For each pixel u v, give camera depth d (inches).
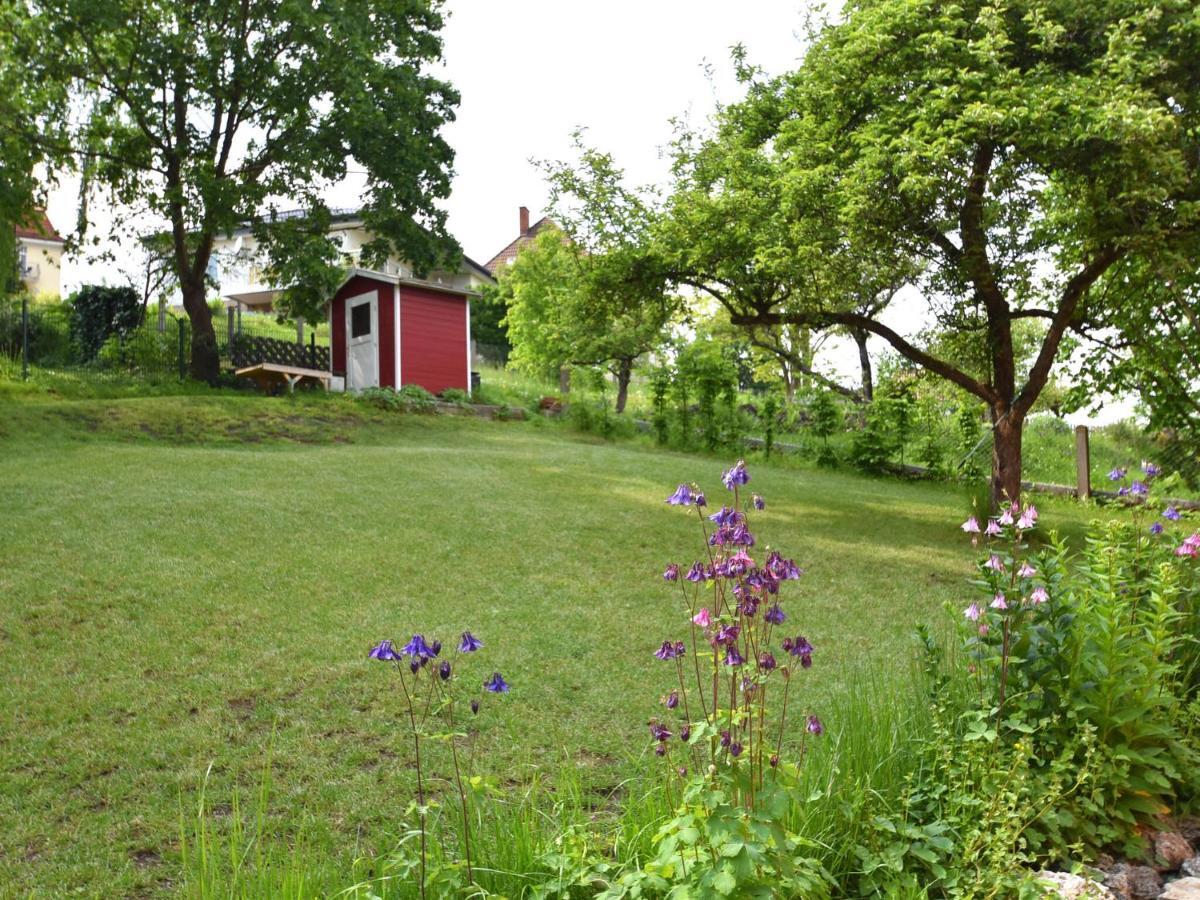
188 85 805.9
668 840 105.4
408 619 271.0
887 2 404.5
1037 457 775.7
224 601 274.8
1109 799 151.5
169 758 181.0
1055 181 420.8
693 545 389.1
